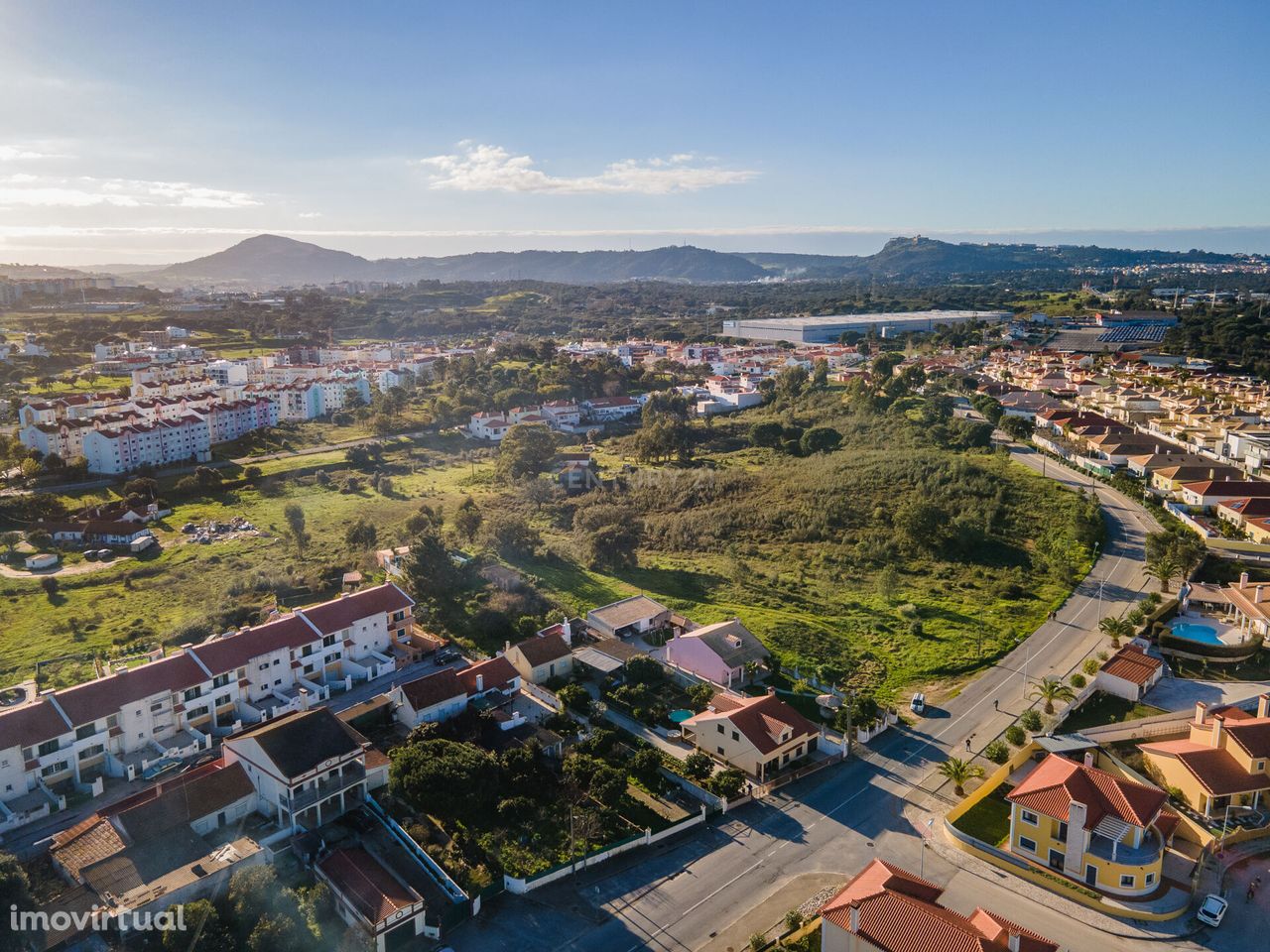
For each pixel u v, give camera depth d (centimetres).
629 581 14262
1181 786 8475
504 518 15588
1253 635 11388
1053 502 16288
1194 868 7662
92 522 17125
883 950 5850
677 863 7706
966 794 8675
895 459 18488
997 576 13900
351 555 15162
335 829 7794
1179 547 12925
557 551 15350
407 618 11731
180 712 9388
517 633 11944
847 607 13125
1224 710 9269
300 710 9869
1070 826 7444
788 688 10825
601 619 12238
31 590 14238
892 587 13262
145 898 6550
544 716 9806
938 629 12275
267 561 15238
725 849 7900
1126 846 7431
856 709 9612
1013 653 11550
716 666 10775
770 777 8988
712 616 12794
